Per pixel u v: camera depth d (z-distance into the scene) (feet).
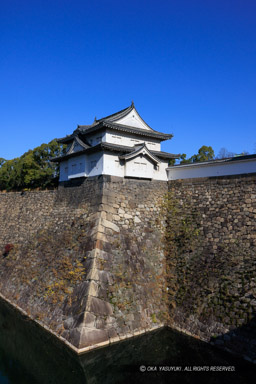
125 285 51.70
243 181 54.49
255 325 41.19
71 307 48.32
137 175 64.59
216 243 53.57
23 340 52.44
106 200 59.36
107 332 45.47
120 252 55.06
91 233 56.03
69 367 42.42
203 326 46.68
